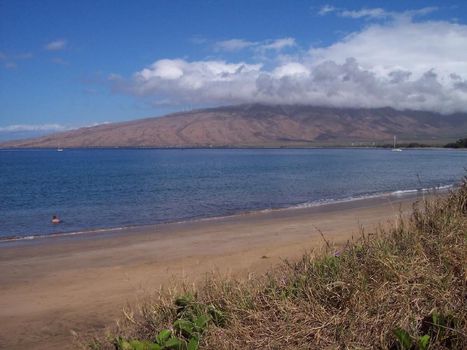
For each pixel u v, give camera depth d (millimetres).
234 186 32375
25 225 16859
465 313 3107
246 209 19906
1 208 22531
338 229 12555
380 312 3279
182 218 17516
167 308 4016
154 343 3344
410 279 3512
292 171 50969
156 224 16047
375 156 108125
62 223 17172
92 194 28844
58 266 9461
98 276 8367
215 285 4332
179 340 3367
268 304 3717
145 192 29203
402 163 67875
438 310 3219
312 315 3414
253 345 3338
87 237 13516
